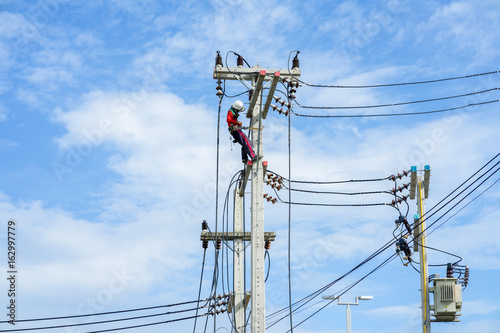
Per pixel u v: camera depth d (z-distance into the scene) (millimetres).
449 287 24094
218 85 20172
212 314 24281
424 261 24469
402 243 24781
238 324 22641
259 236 19000
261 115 19375
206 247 23531
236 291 23000
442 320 24375
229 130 19500
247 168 19750
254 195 19188
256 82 20000
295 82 19984
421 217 24672
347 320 27094
